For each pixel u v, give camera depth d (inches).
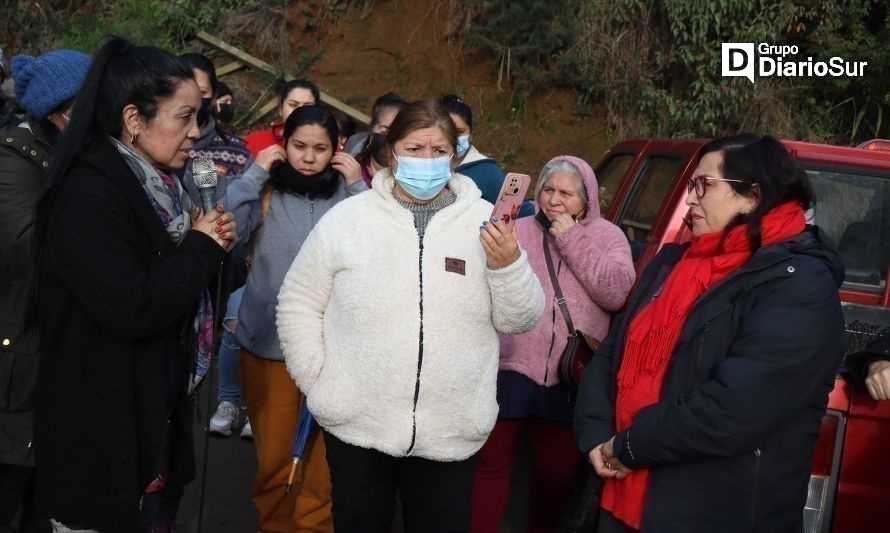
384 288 119.6
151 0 497.7
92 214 110.5
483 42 471.5
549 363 159.6
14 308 123.3
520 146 463.2
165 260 117.0
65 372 113.2
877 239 174.9
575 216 163.0
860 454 140.5
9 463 125.6
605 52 467.5
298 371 126.3
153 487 147.6
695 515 114.3
